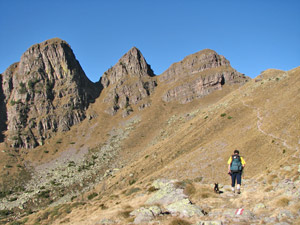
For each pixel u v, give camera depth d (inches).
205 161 2992.1
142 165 4512.8
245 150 2716.5
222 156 2886.3
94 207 1536.7
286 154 2146.9
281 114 3061.0
